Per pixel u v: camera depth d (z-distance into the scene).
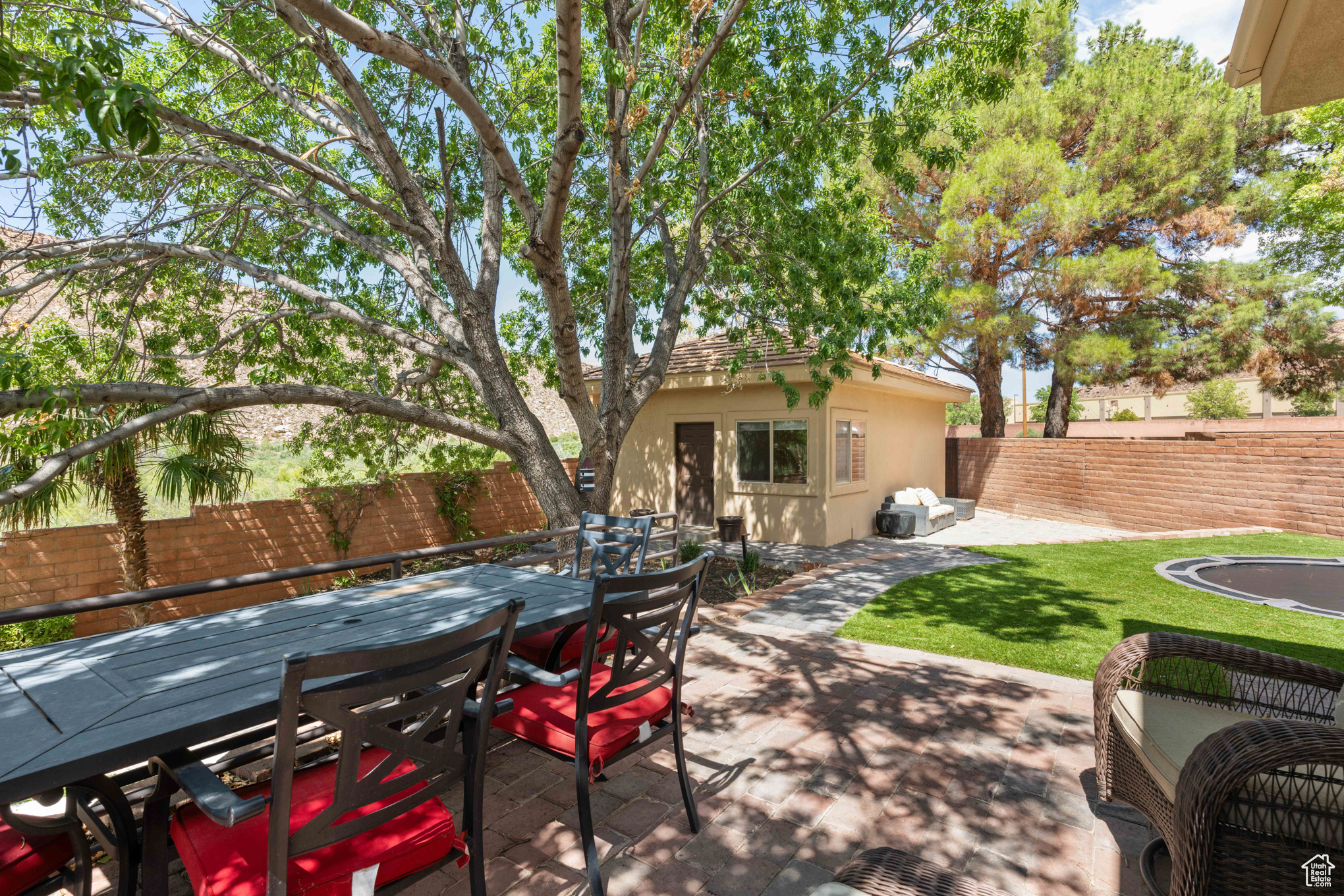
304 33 5.51
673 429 13.27
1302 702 2.62
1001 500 16.86
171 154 6.95
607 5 5.67
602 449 7.05
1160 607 6.43
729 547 11.03
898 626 5.88
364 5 7.24
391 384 9.91
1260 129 14.71
